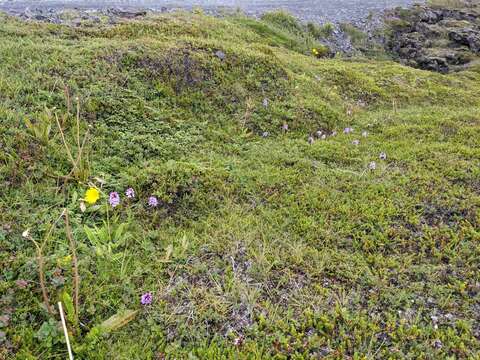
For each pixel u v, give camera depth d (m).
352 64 3.23
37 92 1.38
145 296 0.78
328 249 1.03
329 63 3.01
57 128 1.25
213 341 0.78
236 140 1.56
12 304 0.77
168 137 1.43
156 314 0.81
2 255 0.85
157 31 2.46
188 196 1.16
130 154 1.29
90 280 0.85
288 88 2.04
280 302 0.87
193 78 1.79
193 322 0.81
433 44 4.89
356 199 1.23
